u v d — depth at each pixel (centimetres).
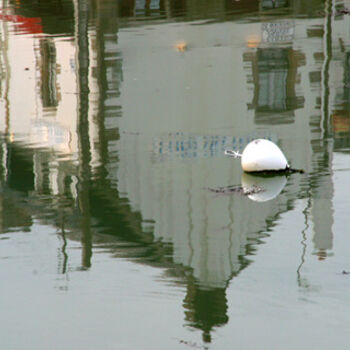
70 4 6625
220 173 2645
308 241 1998
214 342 1463
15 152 3016
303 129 3111
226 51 4450
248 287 1711
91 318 1588
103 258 1938
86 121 3391
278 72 3969
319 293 1666
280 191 2433
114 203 2383
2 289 1761
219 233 2084
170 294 1692
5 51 4794
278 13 5634
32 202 2439
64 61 4488
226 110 3434
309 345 1438
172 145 3000
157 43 4772
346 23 5112
